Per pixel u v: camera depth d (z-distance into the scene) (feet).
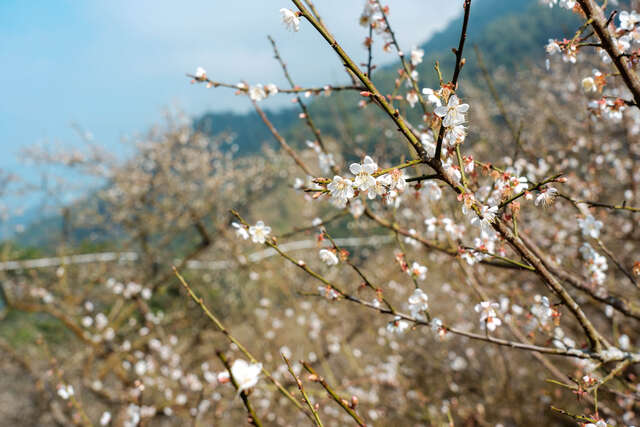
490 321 5.49
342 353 22.06
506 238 4.55
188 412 15.56
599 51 5.29
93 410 20.58
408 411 16.35
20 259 27.25
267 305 23.61
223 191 30.37
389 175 4.17
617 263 6.06
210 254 30.73
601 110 5.47
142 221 26.27
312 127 7.70
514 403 15.28
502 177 4.84
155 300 29.78
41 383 16.87
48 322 28.78
